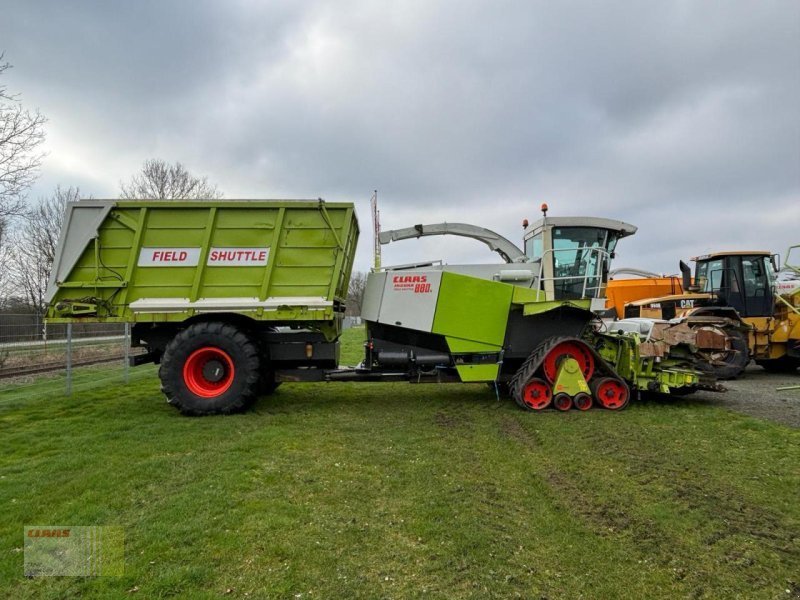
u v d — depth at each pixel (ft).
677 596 7.70
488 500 11.22
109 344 41.47
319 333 21.35
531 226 26.43
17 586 7.60
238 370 19.60
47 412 20.40
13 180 42.75
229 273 20.25
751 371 36.42
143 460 13.60
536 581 8.04
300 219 20.48
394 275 21.90
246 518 9.97
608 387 21.06
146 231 20.13
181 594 7.39
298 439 16.06
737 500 11.32
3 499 10.82
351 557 8.61
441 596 7.53
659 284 46.60
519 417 19.43
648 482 12.39
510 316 22.02
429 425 18.17
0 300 67.56
